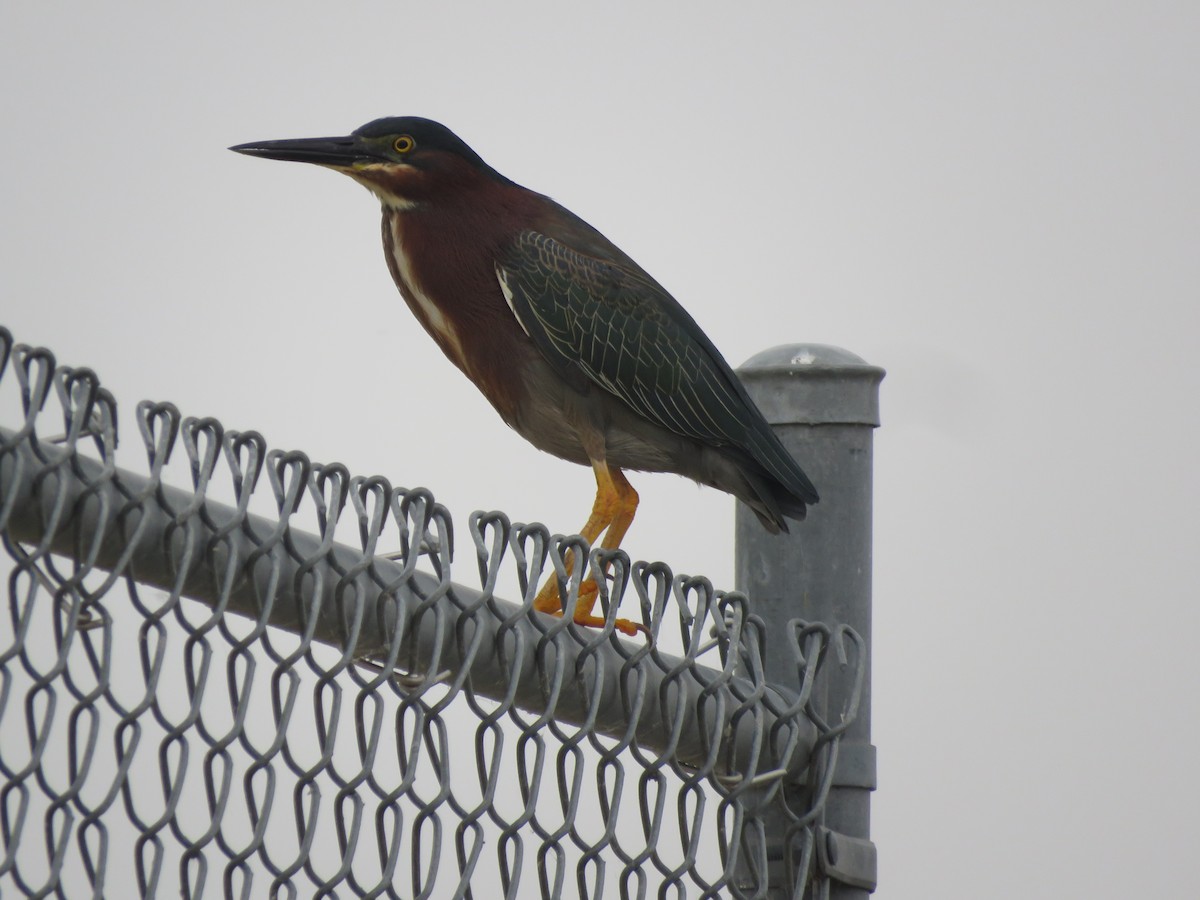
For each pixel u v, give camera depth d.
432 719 4.51
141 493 3.79
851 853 6.23
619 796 5.15
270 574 4.16
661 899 5.40
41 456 3.65
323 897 4.14
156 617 3.83
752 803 6.08
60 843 3.54
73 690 3.62
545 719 4.89
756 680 5.80
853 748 6.39
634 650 5.42
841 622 6.53
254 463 4.09
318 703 4.20
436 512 4.62
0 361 3.55
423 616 4.60
